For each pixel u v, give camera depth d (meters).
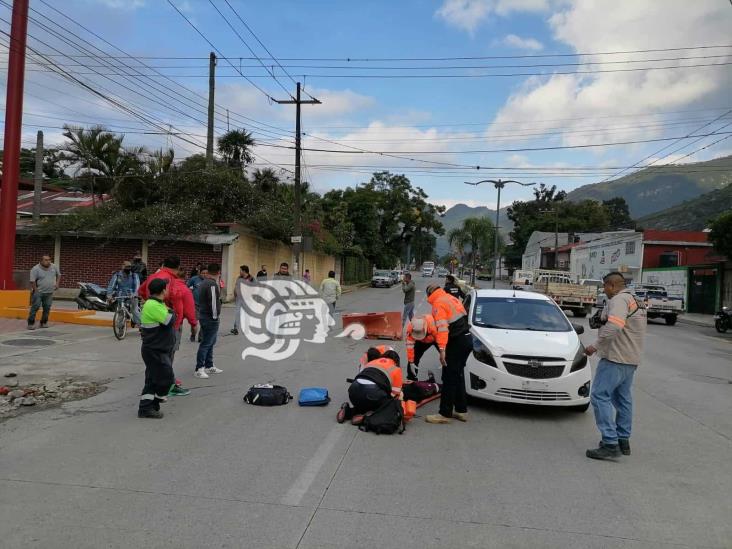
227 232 25.59
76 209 29.86
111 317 15.62
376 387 6.58
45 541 3.72
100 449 5.58
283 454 5.59
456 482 5.01
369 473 5.14
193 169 28.23
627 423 5.95
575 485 5.06
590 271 55.62
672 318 27.42
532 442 6.34
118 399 7.58
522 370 7.29
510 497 4.72
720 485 5.18
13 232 16.11
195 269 13.60
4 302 15.55
